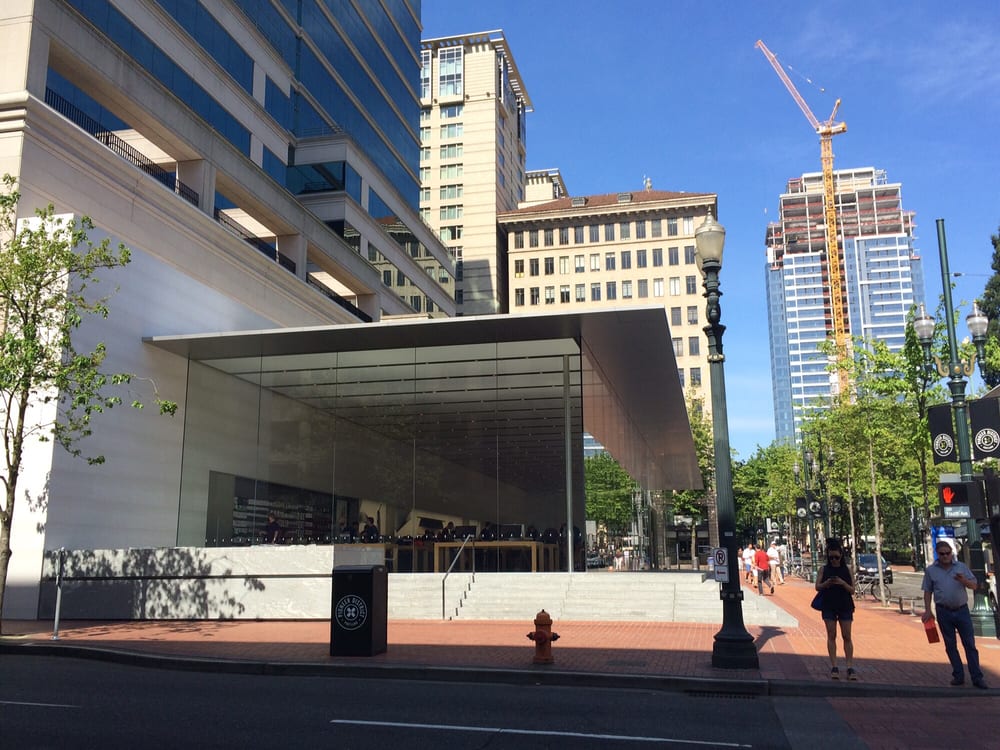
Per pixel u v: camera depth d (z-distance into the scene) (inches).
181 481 1044.5
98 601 777.6
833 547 430.6
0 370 597.0
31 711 330.3
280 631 653.3
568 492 944.3
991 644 572.1
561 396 976.3
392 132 2267.5
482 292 3944.4
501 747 276.5
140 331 978.7
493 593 800.9
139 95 1138.7
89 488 867.4
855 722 331.9
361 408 1032.8
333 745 275.6
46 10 965.2
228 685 412.2
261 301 1348.4
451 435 998.4
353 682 428.1
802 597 1069.1
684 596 765.3
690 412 2549.2
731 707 364.8
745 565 1332.4
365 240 1884.8
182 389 1057.5
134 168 1040.8
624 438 1398.9
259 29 1578.5
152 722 310.7
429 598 795.4
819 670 446.9
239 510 1040.2
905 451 1211.9
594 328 893.8
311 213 1603.1
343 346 1015.0
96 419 887.1
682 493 2522.1
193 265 1171.3
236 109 1469.0
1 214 697.0
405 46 2421.3
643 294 3917.3
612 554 1218.6
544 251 4040.4
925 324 725.9
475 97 4148.6
